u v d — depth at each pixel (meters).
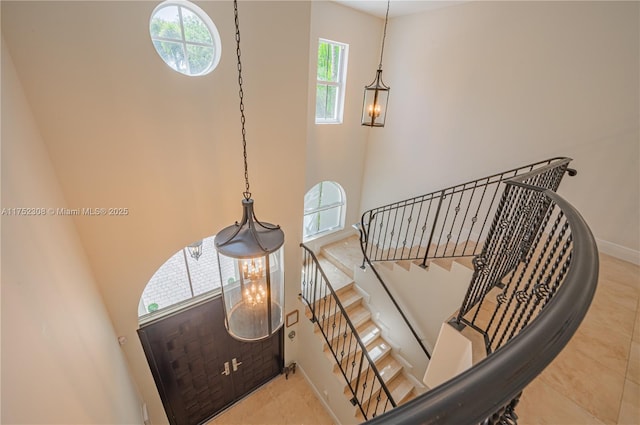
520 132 3.20
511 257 2.21
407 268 3.44
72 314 1.47
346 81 4.42
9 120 1.23
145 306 2.65
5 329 0.89
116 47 1.70
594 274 0.69
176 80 1.97
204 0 1.93
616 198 2.69
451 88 3.76
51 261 1.36
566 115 2.84
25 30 1.42
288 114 2.63
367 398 3.29
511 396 0.46
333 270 4.74
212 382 3.23
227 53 2.12
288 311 3.56
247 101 2.33
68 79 1.60
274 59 2.38
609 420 1.20
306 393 3.77
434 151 4.14
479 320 1.96
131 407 2.21
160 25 2.05
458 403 0.43
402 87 4.37
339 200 5.49
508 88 3.21
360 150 5.14
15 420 0.86
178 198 2.22
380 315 4.02
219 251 1.23
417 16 3.94
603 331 1.71
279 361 3.85
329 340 3.64
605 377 1.40
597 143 2.71
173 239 2.29
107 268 2.06
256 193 2.66
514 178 1.68
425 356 3.49
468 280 2.79
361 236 4.12
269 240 1.28
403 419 0.40
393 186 4.90
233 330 1.50
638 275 2.41
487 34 3.27
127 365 2.41
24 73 1.46
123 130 1.85
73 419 1.22
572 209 1.12
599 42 2.54
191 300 2.82
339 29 3.99
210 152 2.27
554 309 0.60
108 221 1.96
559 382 1.37
